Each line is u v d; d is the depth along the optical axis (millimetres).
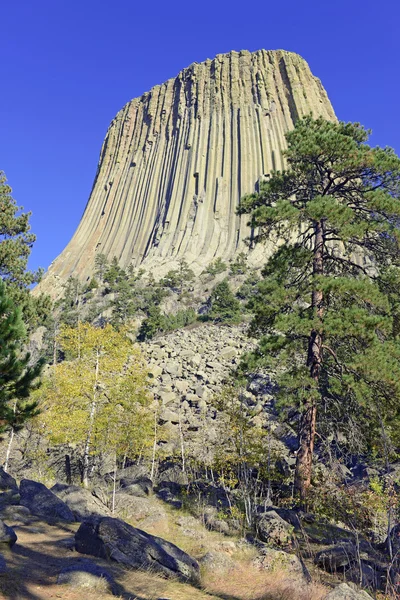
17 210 24359
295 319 15297
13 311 10648
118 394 20484
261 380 29500
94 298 102188
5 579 6406
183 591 7711
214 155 189250
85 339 22734
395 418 14039
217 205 171000
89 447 22453
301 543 12094
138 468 21922
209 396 35094
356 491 11430
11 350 10633
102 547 8445
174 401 34938
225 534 12977
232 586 8547
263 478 17844
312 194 19125
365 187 17828
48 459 24688
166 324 72188
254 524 13617
